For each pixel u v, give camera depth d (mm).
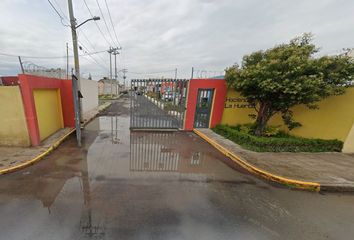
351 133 6785
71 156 5984
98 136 8469
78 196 3777
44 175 4656
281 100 6605
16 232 2809
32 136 6441
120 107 20812
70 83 9320
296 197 4117
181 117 10008
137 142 7719
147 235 2832
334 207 3816
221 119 9680
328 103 7285
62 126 9367
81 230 2877
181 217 3279
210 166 5605
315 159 6113
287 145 6914
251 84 6699
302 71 5973
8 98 6031
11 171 4766
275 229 3104
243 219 3311
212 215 3377
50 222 3027
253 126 8570
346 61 6102
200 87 9414
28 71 9586
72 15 9828
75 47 10102
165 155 6387
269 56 6703
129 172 4973
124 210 3385
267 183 4684
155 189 4164
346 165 5684
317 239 2943
